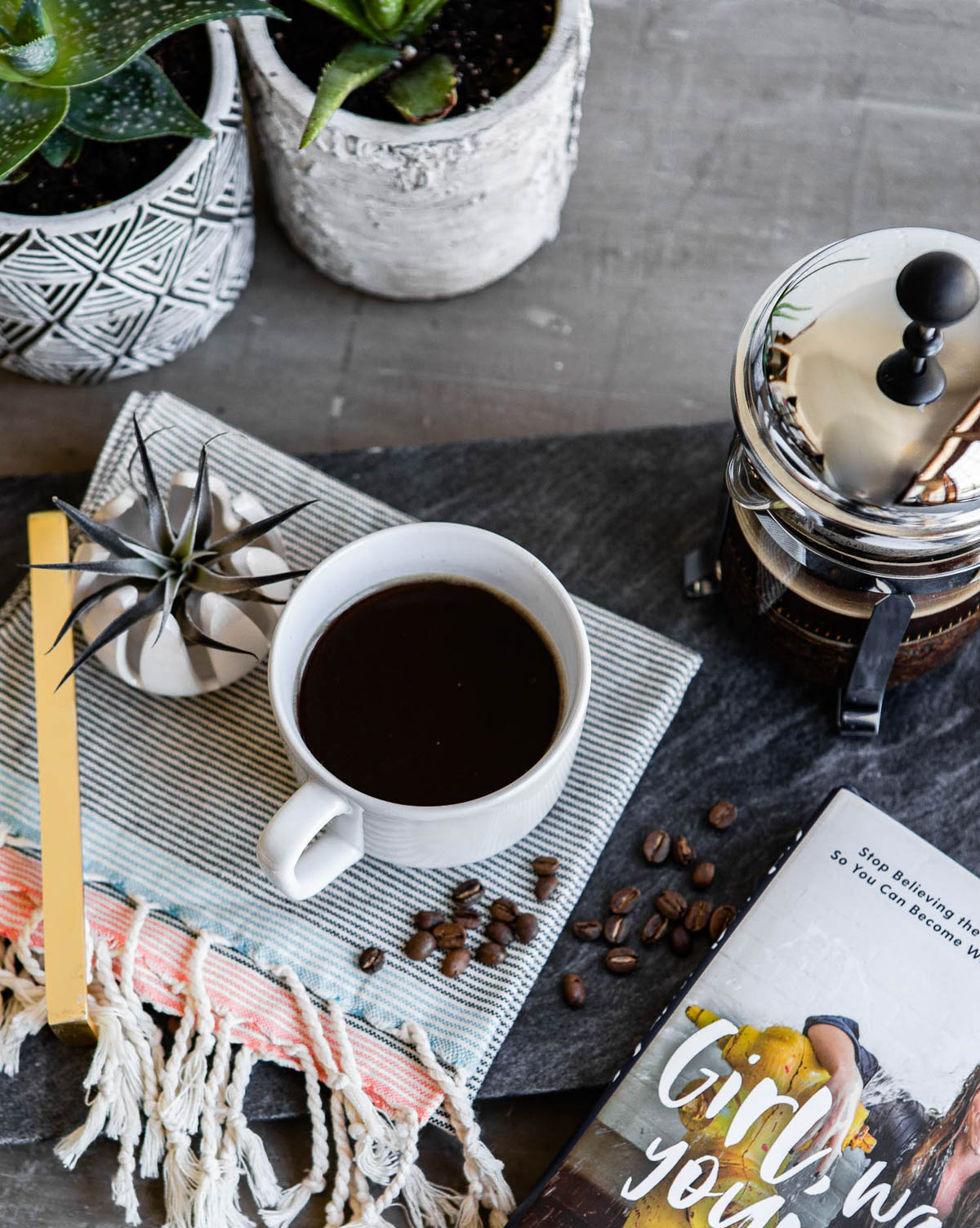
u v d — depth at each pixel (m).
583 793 0.77
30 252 0.78
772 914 0.74
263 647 0.76
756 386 0.70
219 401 0.88
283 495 0.81
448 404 0.88
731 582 0.78
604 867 0.77
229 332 0.89
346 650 0.74
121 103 0.77
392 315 0.89
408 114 0.79
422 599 0.74
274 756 0.77
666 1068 0.72
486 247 0.86
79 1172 0.74
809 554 0.72
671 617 0.81
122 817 0.76
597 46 0.94
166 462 0.81
